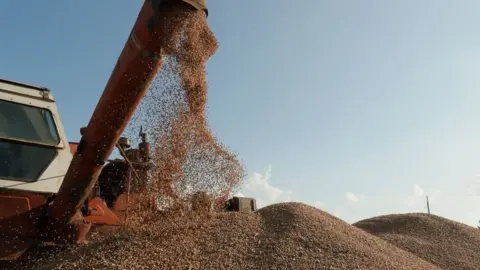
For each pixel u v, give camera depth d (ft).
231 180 15.60
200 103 14.60
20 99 15.02
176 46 13.16
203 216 15.40
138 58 12.85
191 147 14.74
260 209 18.01
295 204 18.15
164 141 14.56
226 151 15.60
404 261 15.88
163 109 14.23
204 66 14.38
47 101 15.62
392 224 29.60
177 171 14.71
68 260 13.32
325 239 14.89
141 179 16.02
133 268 12.43
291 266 12.85
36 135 15.01
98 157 14.26
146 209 15.06
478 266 22.12
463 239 26.00
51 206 14.66
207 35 13.92
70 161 15.48
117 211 16.39
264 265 12.85
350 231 17.13
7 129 14.52
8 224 13.99
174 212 15.03
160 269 12.43
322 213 18.45
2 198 13.98
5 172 14.15
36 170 14.73
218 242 13.92
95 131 13.97
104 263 12.74
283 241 14.17
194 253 13.21
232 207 18.29
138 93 13.41
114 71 13.46
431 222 28.71
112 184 18.01
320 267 13.07
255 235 14.58
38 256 14.40
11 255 13.89
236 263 12.85
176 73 13.66
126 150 17.29
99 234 15.75
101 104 13.79
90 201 16.10
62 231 14.85
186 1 12.49
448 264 22.11
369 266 13.83
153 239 13.83
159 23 12.33
